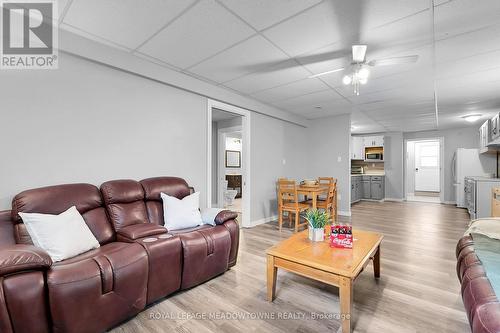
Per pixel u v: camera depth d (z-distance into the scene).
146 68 2.80
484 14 1.88
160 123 3.02
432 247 3.26
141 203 2.57
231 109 4.00
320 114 5.52
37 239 1.71
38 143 2.12
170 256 2.04
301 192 4.15
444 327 1.67
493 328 0.96
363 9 1.85
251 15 1.96
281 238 3.76
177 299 2.07
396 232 4.01
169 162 3.11
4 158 1.96
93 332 1.55
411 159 9.88
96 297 1.54
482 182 4.32
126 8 1.88
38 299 1.35
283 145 5.32
